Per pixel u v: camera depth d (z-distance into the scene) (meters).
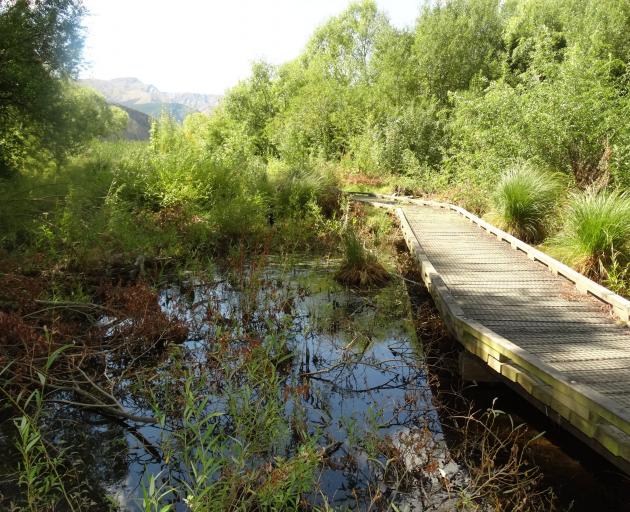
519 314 5.68
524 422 4.46
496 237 9.88
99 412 4.51
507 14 25.17
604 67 10.44
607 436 3.24
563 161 10.58
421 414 4.59
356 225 11.98
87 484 3.61
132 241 8.33
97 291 6.93
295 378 5.22
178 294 7.48
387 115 21.95
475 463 3.88
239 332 5.94
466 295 6.35
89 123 13.03
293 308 7.04
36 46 11.32
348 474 3.75
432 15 24.73
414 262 9.08
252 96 30.59
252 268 8.16
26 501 3.38
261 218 11.26
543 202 9.70
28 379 4.70
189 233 9.87
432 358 5.77
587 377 4.09
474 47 23.55
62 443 4.06
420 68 23.41
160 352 5.71
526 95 11.19
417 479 3.71
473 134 13.12
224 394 4.53
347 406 4.73
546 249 8.77
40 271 6.98
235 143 20.08
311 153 22.09
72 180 11.44
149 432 4.25
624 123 9.46
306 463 3.32
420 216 12.55
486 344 4.62
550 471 3.78
